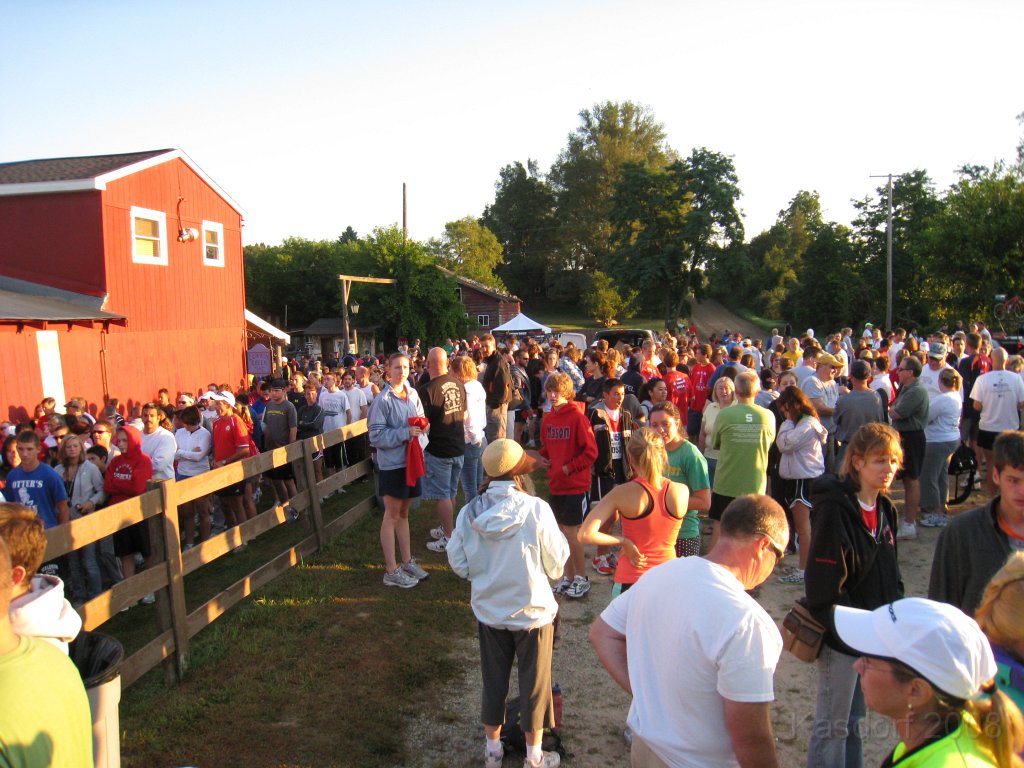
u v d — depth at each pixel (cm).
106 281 1586
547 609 382
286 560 663
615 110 7894
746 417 617
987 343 1259
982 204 3675
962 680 171
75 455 730
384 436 631
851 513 314
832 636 310
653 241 5700
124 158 1812
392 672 500
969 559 318
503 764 405
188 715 443
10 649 195
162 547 477
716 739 226
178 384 1830
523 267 9438
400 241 4569
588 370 959
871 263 5350
